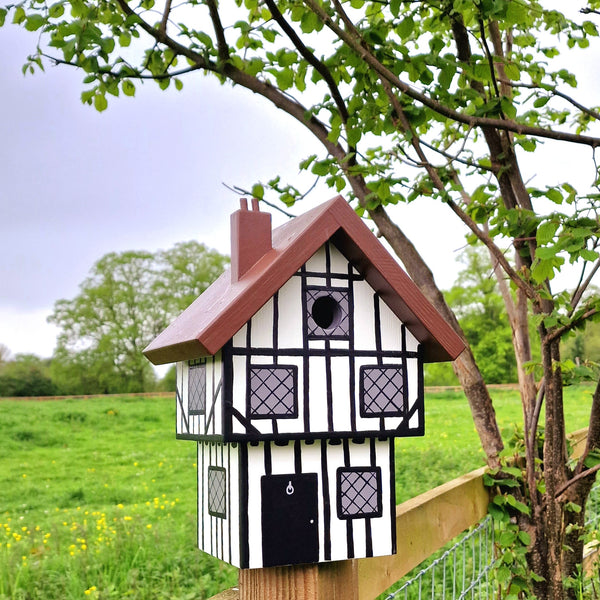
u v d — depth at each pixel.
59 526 9.01
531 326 3.84
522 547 3.40
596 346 13.60
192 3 3.25
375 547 2.24
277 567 2.17
